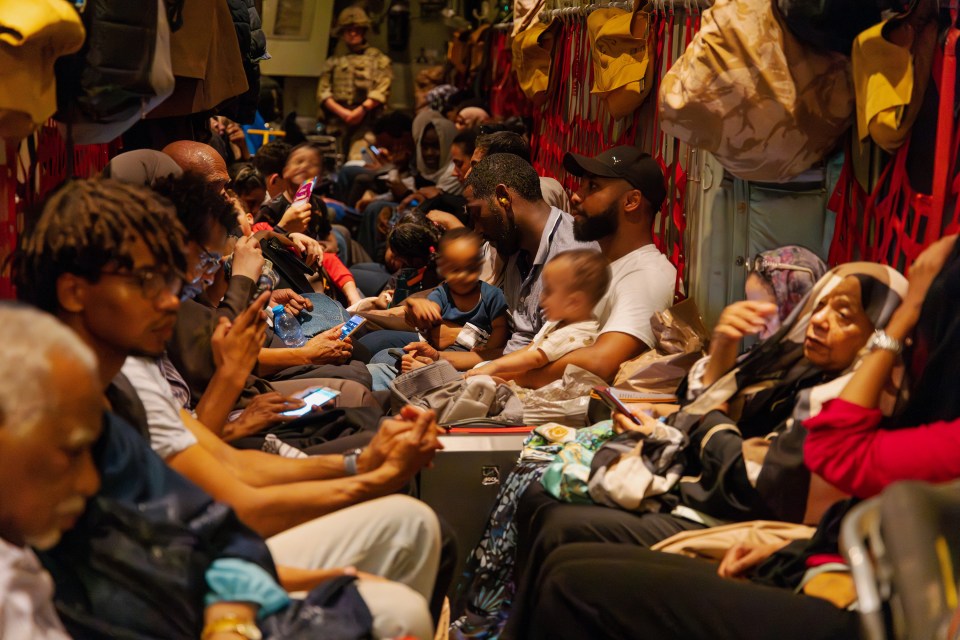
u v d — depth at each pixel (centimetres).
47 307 189
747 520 256
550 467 279
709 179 376
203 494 182
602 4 473
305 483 229
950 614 159
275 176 687
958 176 271
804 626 202
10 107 236
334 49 1184
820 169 350
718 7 315
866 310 247
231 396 273
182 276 196
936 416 230
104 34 287
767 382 271
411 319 441
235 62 436
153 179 329
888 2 288
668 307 381
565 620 219
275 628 179
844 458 219
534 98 689
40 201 195
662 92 326
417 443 235
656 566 219
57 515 153
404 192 848
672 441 271
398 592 206
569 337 377
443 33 1181
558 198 529
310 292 495
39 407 146
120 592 171
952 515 166
